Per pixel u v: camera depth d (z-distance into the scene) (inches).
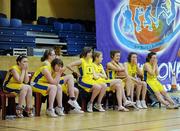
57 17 482.3
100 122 203.6
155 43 354.3
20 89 226.5
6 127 183.3
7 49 364.8
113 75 286.4
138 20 343.6
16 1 430.9
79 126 186.9
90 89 262.8
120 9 330.3
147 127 183.3
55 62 238.4
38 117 229.5
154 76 300.5
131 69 298.2
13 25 406.9
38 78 239.9
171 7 369.1
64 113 252.7
